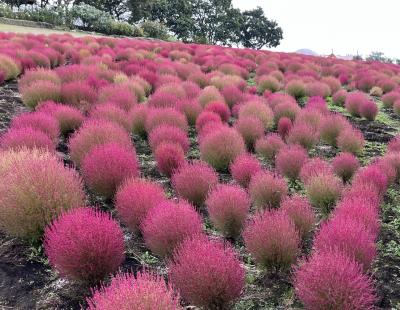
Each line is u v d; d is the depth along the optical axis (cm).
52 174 338
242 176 459
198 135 614
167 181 484
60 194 334
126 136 506
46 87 671
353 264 262
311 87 1041
